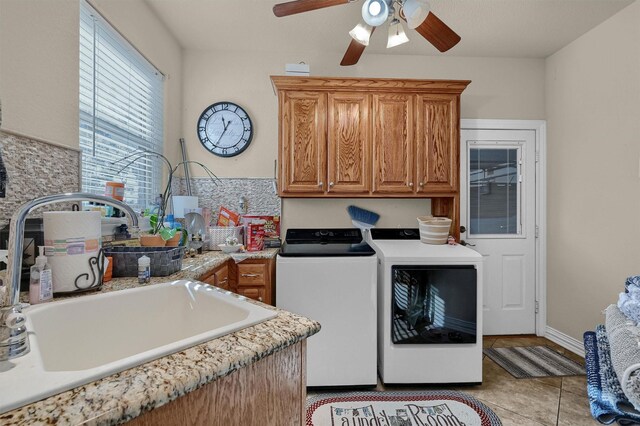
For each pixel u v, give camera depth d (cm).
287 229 259
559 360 234
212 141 274
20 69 118
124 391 47
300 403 74
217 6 217
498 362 231
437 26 172
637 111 203
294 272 193
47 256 98
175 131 262
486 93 280
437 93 237
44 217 99
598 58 230
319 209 265
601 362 166
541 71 281
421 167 237
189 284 109
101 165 178
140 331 101
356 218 260
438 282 196
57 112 137
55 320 84
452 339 195
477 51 271
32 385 47
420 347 196
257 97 278
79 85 152
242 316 83
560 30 238
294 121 232
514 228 283
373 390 195
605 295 225
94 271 104
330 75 277
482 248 282
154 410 49
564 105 261
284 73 278
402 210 268
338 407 177
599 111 229
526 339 273
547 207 279
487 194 283
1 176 103
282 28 243
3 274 96
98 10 167
